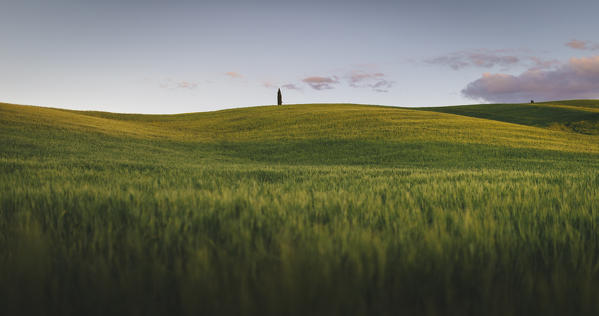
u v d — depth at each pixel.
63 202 3.35
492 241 2.09
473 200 4.04
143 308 1.37
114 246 2.05
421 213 3.20
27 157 16.97
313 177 9.62
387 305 1.36
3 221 2.61
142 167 13.27
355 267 1.58
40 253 1.71
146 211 3.11
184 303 1.34
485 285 1.46
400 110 64.38
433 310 1.30
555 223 2.73
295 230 2.39
